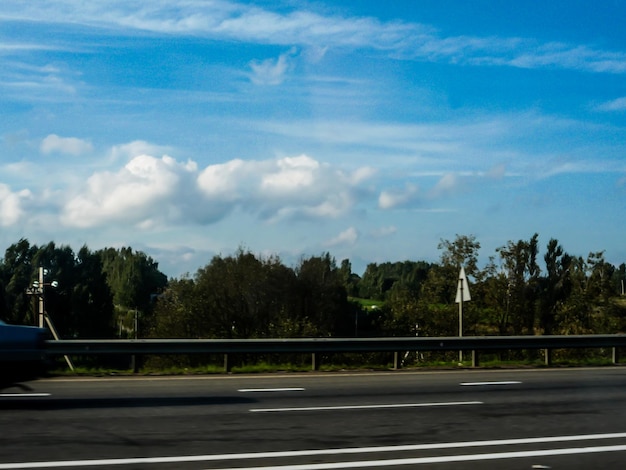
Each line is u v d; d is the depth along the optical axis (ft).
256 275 154.20
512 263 146.00
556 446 29.66
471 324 145.38
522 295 145.28
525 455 27.96
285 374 56.70
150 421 34.40
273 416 36.11
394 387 48.39
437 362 68.85
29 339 39.22
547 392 46.34
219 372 58.13
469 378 54.49
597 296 147.13
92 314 265.95
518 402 41.75
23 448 28.25
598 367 65.26
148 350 57.11
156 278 368.89
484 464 26.45
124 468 25.17
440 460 26.96
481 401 42.01
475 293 145.07
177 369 61.21
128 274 363.76
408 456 27.55
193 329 148.66
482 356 85.61
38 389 46.32
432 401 41.83
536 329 149.48
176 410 37.76
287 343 60.18
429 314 143.84
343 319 167.12
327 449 28.60
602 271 148.25
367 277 312.71
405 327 144.66
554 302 146.41
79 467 25.23
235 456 27.17
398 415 36.83
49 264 264.93
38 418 35.06
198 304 148.25
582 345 67.92
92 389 46.39
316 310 162.09
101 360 86.58
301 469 25.32
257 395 43.80
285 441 30.04
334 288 164.76
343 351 61.67
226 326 151.53
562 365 66.80
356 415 36.65
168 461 26.25
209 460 26.45
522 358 87.92
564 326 146.10
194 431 31.99
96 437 30.48
